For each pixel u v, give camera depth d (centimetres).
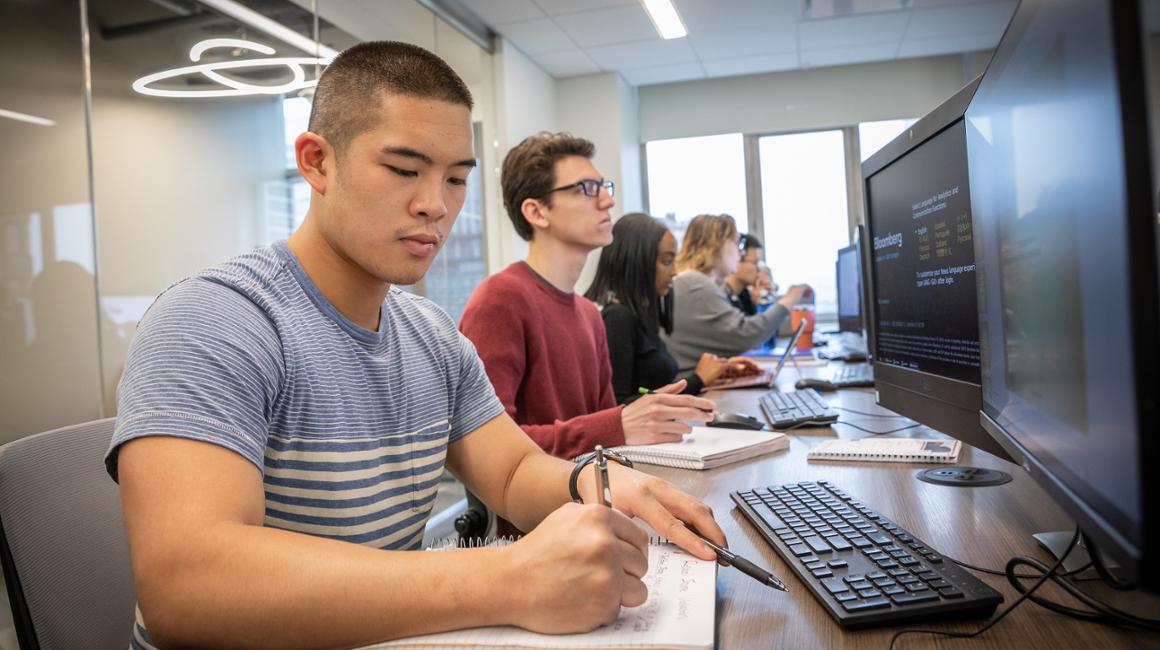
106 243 221
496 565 57
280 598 55
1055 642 53
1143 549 33
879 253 133
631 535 61
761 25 492
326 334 83
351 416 83
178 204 243
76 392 213
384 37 354
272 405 75
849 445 122
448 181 78
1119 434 37
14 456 86
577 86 584
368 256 78
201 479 60
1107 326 38
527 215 160
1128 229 33
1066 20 43
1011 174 63
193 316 70
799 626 58
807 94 613
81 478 93
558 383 156
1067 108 44
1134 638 53
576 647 54
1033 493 91
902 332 121
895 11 475
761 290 448
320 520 80
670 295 300
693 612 59
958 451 114
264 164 276
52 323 208
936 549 74
